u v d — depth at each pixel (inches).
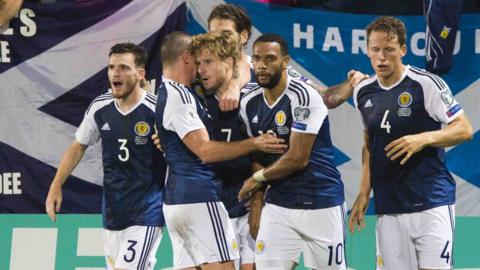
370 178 687.7
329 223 661.3
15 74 831.7
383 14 860.0
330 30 856.3
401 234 675.4
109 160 717.9
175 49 638.5
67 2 832.3
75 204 840.3
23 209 838.5
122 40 835.4
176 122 621.9
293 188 657.6
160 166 717.3
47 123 837.2
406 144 628.1
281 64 633.0
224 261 632.4
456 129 642.2
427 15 840.9
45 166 838.5
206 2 839.1
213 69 634.8
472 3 865.5
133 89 708.7
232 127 685.3
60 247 834.8
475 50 863.1
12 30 829.8
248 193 657.0
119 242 722.8
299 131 635.5
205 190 629.6
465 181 865.5
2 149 834.2
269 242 662.5
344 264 679.1
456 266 852.0
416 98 656.4
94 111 719.7
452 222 670.5
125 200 713.0
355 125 858.1
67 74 835.4
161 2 834.8
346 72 857.5
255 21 848.3
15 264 829.2
